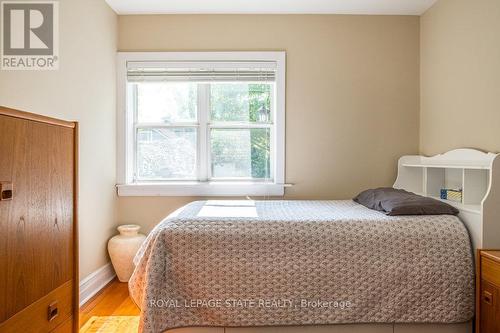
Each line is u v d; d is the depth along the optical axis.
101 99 2.98
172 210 3.34
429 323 1.96
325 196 3.33
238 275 1.92
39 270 1.25
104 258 3.05
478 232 1.97
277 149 3.31
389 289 1.94
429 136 3.15
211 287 1.91
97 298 2.72
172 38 3.31
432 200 2.22
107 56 3.10
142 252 2.04
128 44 3.32
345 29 3.32
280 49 3.31
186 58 3.30
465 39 2.62
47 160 1.30
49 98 2.24
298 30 3.31
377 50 3.32
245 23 3.30
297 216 2.15
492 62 2.32
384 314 1.93
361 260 1.95
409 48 3.32
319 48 3.31
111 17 3.18
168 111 3.44
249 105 3.42
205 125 3.40
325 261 1.94
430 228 2.01
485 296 1.83
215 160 3.43
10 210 1.10
